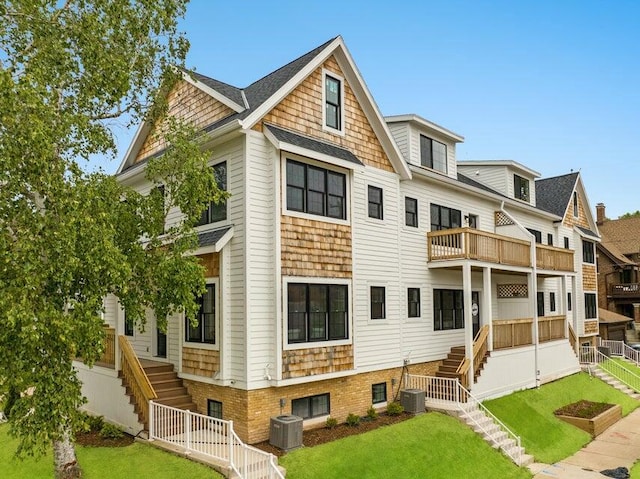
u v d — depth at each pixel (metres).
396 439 12.50
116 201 9.27
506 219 22.23
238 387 11.84
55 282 7.48
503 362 18.16
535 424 16.31
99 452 10.83
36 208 8.03
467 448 12.98
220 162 13.04
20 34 8.74
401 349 16.16
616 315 36.03
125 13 9.47
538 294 25.47
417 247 17.67
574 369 23.48
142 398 11.95
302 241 12.76
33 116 6.92
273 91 12.68
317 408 13.28
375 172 15.69
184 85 15.57
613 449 15.21
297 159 12.90
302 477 9.96
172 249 9.66
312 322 12.84
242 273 11.99
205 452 10.23
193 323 9.58
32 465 10.23
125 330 16.98
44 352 7.43
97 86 9.20
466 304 16.69
